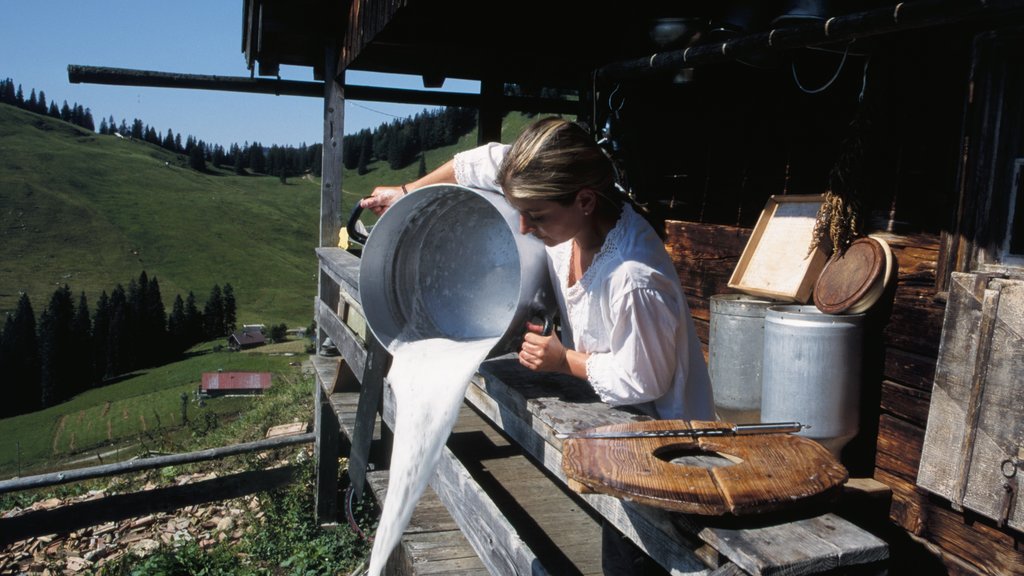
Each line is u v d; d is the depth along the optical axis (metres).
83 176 159.38
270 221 164.12
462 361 1.81
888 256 2.77
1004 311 2.32
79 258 129.00
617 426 1.43
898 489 2.80
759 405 3.24
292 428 9.45
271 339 107.62
